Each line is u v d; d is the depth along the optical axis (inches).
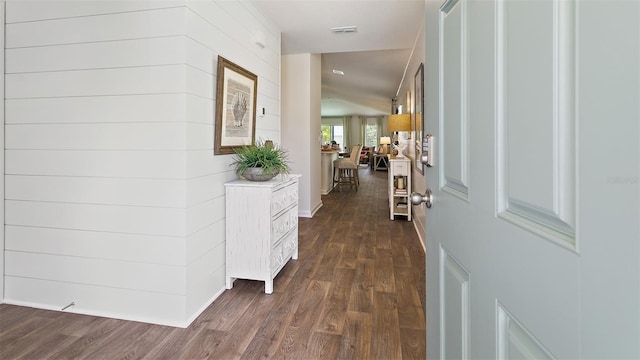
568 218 17.0
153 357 64.6
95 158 78.1
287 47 164.9
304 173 189.0
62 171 80.4
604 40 14.3
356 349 67.2
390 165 185.8
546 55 18.4
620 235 13.7
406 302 87.0
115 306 79.5
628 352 13.4
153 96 74.1
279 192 97.4
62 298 82.5
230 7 93.1
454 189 34.1
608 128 14.2
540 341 19.6
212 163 85.2
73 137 79.1
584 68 15.6
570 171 16.8
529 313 20.7
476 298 28.6
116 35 75.4
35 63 80.5
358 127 615.2
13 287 85.5
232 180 95.9
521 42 21.0
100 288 80.0
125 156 76.4
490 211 25.8
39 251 83.1
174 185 74.3
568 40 16.7
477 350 28.5
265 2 109.0
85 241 80.2
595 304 15.1
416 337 71.3
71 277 81.7
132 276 78.0
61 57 78.8
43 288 83.5
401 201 192.5
